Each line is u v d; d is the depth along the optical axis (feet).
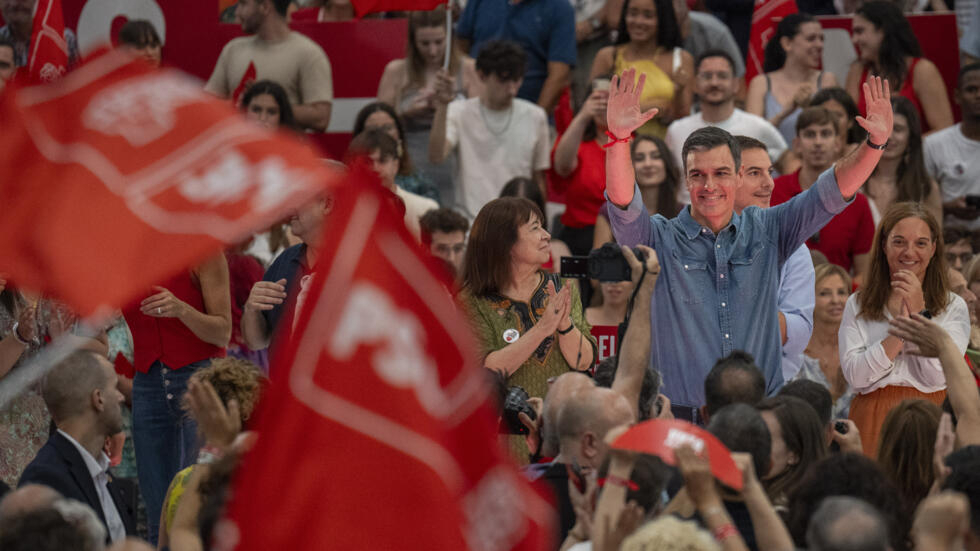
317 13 92.43
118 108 26.16
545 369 47.01
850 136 76.59
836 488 32.45
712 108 75.36
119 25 80.59
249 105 74.33
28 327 52.37
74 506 30.63
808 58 81.41
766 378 44.57
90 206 25.36
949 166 78.74
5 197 25.63
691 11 91.76
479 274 47.29
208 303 54.39
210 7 80.94
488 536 24.81
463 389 25.07
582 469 34.71
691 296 44.24
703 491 29.30
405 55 80.48
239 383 42.14
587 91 82.17
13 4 80.89
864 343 50.88
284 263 53.67
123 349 63.10
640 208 43.68
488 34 86.48
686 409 44.42
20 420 53.78
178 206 25.34
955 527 29.27
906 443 37.88
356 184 25.27
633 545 26.16
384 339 24.64
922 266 50.21
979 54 89.25
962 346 50.88
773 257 44.57
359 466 24.16
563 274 44.68
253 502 24.27
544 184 79.25
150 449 55.16
